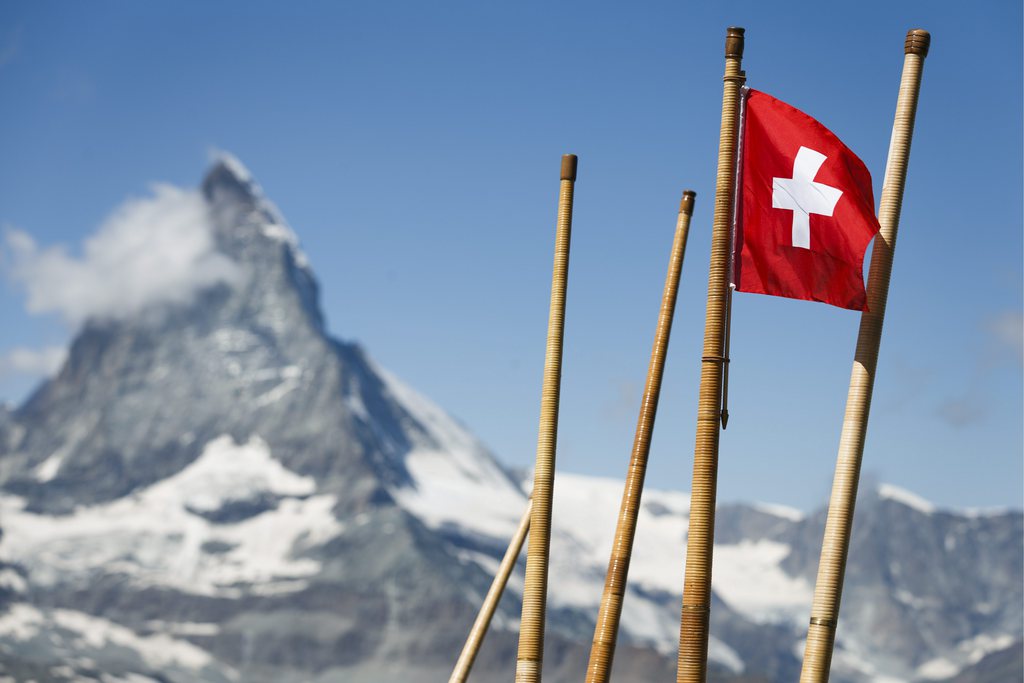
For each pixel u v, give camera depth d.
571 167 51.28
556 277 50.78
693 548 44.03
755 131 47.47
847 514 44.38
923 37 47.94
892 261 46.72
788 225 46.56
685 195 51.00
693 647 43.34
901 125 47.59
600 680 46.72
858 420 45.25
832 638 43.75
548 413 49.72
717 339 45.53
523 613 48.56
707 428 44.81
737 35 47.34
